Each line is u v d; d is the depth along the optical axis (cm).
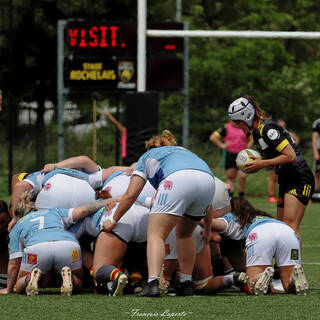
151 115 5212
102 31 6353
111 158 7081
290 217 2566
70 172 2491
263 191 7194
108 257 2233
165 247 2294
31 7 10275
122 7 10994
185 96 6481
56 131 8838
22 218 2316
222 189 2453
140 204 2305
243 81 10200
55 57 10781
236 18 13150
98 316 1827
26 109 8500
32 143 8400
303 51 13375
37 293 2172
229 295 2250
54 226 2270
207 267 2292
